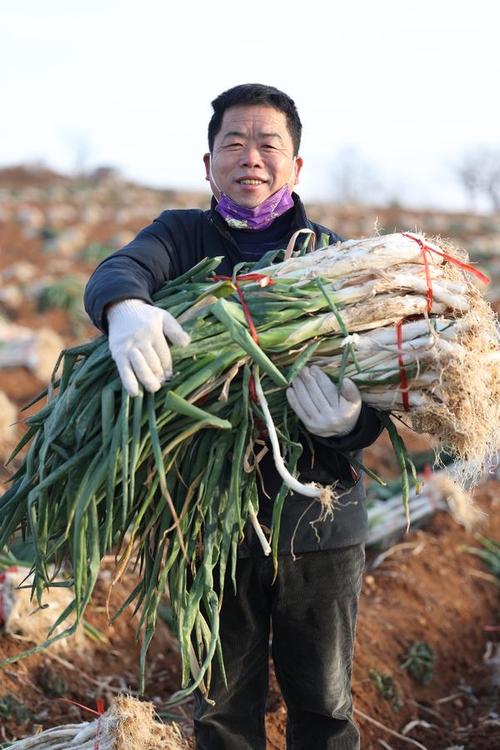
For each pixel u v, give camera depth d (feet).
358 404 6.81
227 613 7.54
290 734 8.02
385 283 6.88
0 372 25.94
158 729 7.98
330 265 6.98
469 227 90.58
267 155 7.43
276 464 6.56
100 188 125.29
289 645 7.68
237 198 7.50
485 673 13.53
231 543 7.23
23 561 12.27
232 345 6.70
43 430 7.13
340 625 7.63
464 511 16.72
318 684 7.68
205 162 8.05
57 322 37.81
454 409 6.68
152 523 7.04
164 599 13.32
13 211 78.13
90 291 6.74
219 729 7.73
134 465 6.40
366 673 12.13
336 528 7.39
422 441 21.95
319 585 7.47
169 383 6.56
